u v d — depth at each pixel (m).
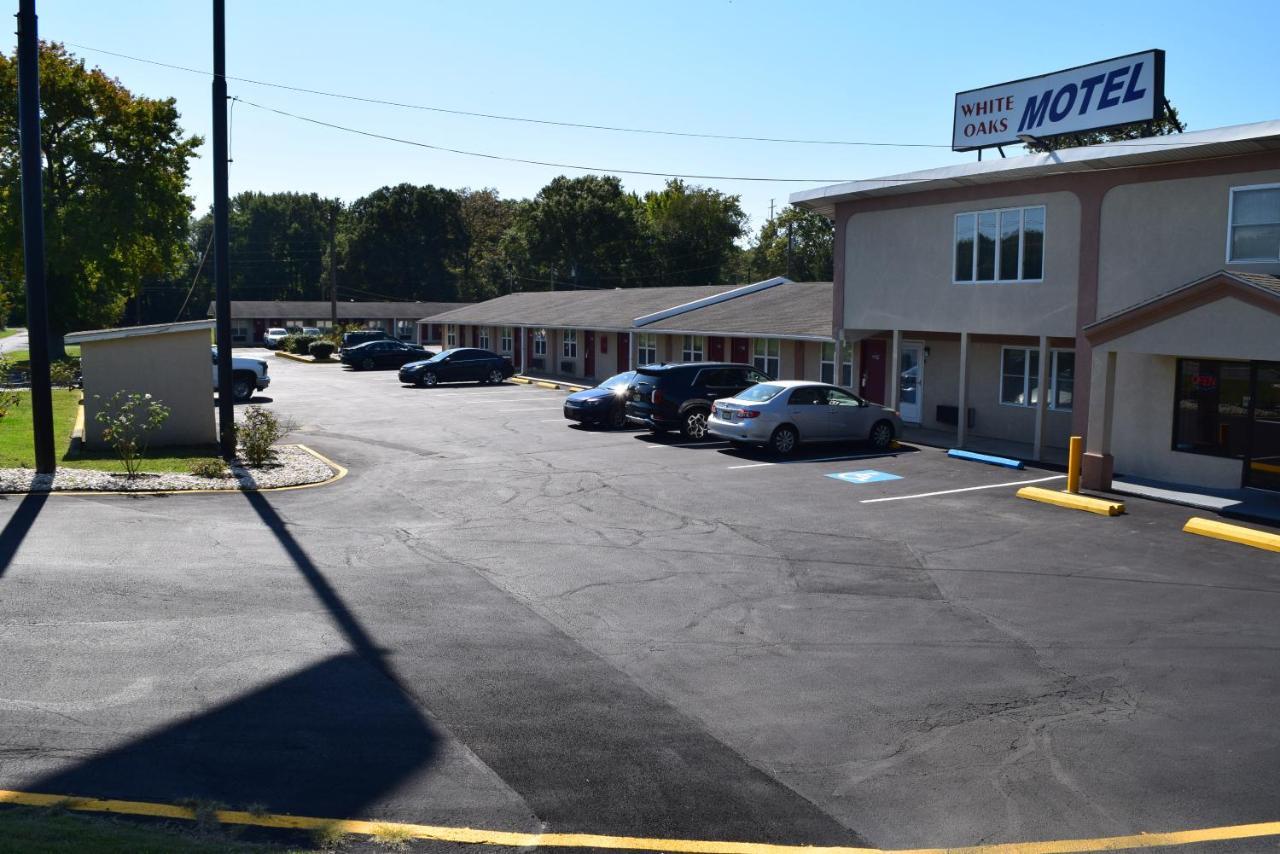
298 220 120.62
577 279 91.12
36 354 16.50
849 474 19.38
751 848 5.80
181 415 22.55
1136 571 12.33
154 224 54.56
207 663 8.38
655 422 24.38
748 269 97.06
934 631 9.96
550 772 6.68
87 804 5.88
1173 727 7.71
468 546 13.10
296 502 15.90
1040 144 25.36
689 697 8.12
